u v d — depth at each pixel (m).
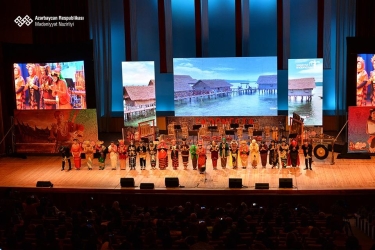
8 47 29.56
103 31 34.25
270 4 34.38
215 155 26.11
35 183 24.77
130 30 33.69
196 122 32.56
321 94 31.16
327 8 32.03
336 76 32.97
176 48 35.34
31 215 17.92
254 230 15.43
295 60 31.05
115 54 35.59
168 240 13.38
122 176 25.55
